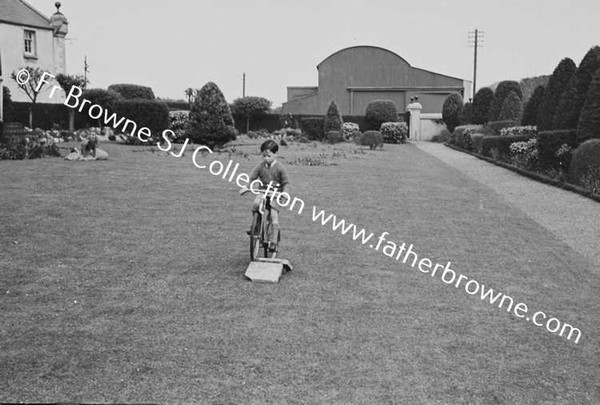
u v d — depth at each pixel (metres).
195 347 4.84
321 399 4.11
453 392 4.34
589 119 17.27
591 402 4.34
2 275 6.45
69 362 4.46
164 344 4.87
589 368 4.92
